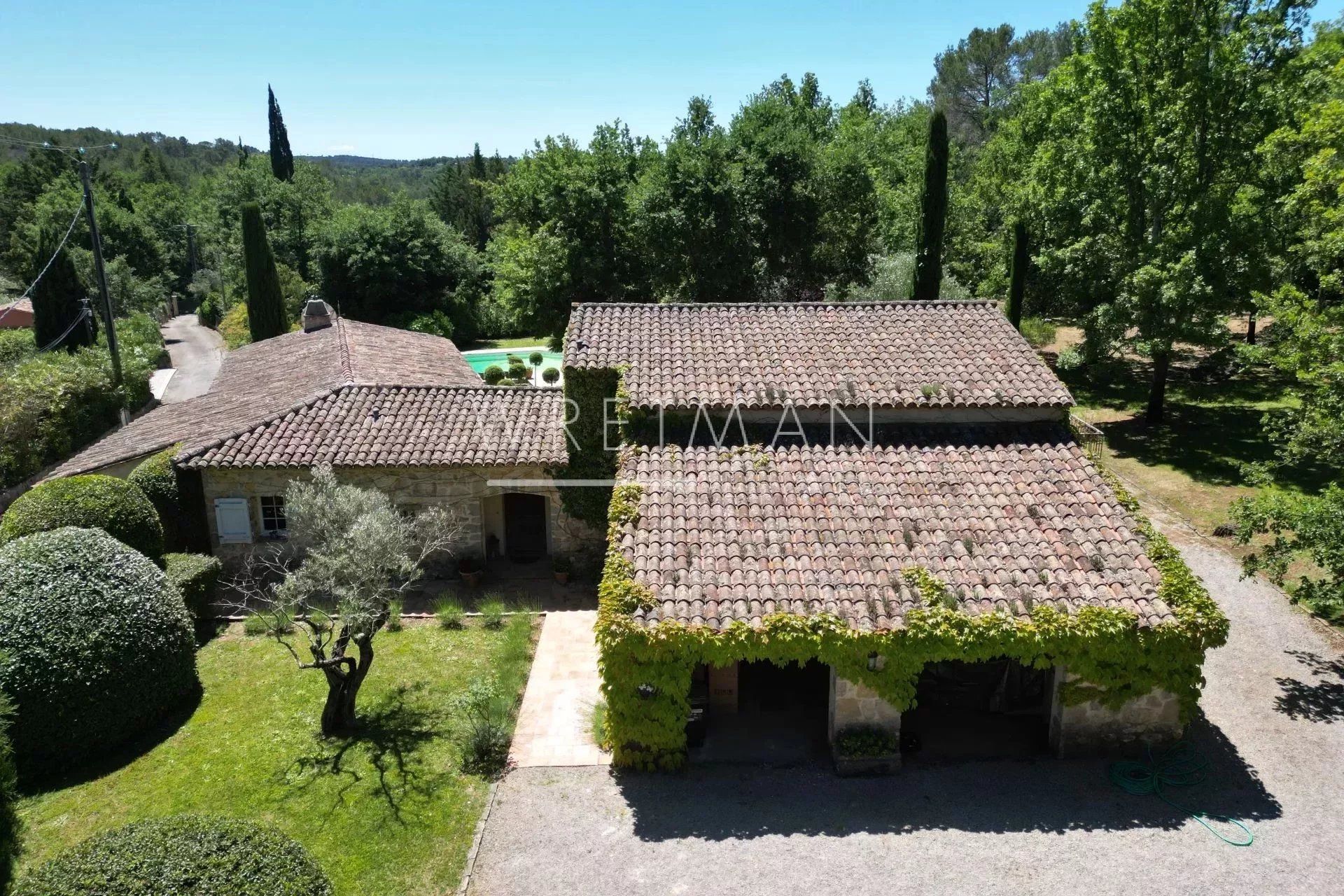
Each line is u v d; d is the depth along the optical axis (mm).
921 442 16781
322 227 64625
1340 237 17797
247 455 19906
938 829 12164
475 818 12539
